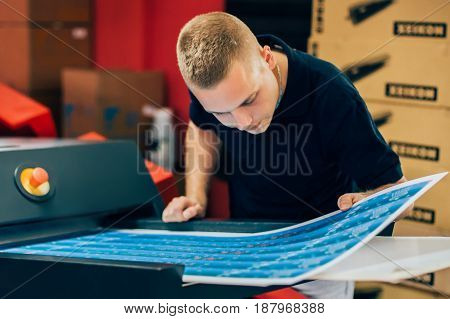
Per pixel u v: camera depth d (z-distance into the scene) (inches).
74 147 55.7
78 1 127.3
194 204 55.6
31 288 44.1
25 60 120.6
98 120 117.3
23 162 51.8
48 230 51.5
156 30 127.2
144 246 48.1
